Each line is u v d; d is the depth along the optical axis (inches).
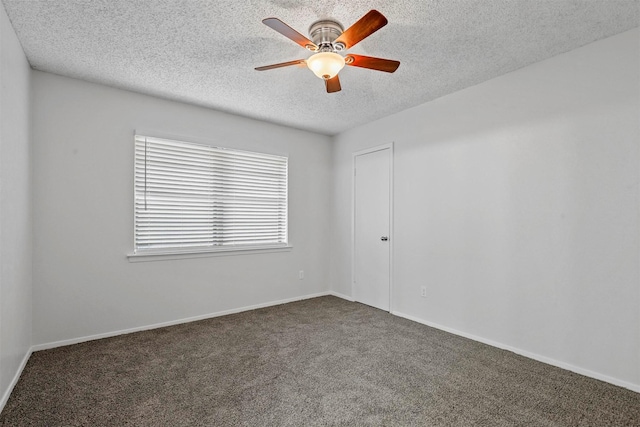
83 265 116.9
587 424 71.3
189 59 102.3
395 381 89.7
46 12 78.7
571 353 96.0
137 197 129.5
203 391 84.2
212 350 109.9
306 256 181.0
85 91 117.6
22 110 94.8
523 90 107.2
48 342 110.3
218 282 148.9
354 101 137.3
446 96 130.3
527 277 106.0
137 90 125.6
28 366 96.9
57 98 112.5
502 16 80.1
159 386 86.5
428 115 137.4
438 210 133.3
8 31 80.4
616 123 88.0
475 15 79.7
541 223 102.7
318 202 186.2
